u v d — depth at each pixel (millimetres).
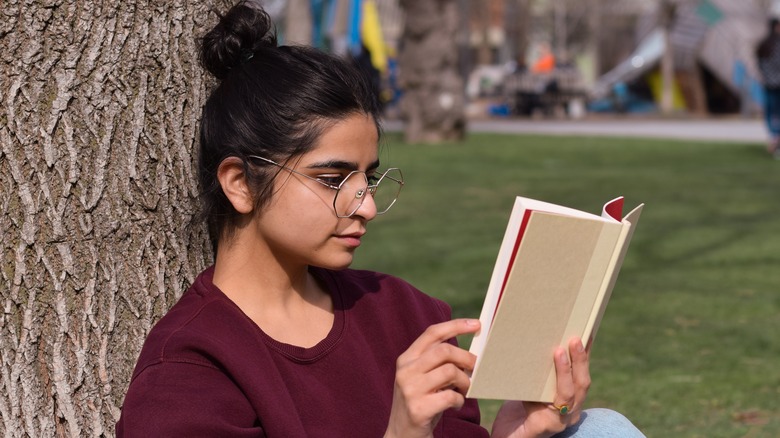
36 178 2490
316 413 2158
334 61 2178
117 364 2582
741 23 28625
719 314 6074
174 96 2646
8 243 2486
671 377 4984
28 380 2500
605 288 2105
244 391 2062
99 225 2553
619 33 45406
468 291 6477
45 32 2486
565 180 11852
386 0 37031
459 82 17406
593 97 33219
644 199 10367
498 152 15336
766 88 14836
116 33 2562
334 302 2336
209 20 2703
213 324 2141
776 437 4199
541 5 48219
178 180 2656
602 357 5316
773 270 7199
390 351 2369
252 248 2238
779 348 5406
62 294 2520
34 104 2482
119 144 2574
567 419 2201
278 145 2113
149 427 1971
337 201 2141
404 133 18875
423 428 2014
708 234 8484
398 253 7695
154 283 2627
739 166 13531
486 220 9094
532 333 2064
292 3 21781
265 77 2156
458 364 2029
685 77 30656
